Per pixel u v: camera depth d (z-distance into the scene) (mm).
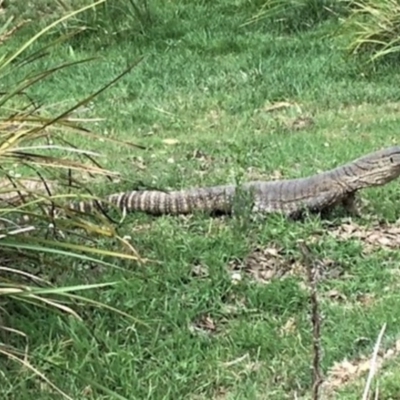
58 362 5031
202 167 6820
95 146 7164
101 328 5203
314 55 8742
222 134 7430
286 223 5992
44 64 8641
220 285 5504
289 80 8281
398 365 4961
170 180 6543
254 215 6051
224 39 9023
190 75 8461
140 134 7484
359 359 5066
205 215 6105
